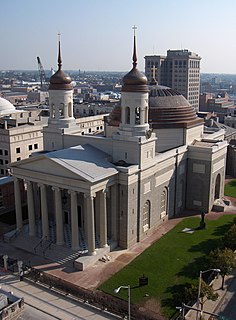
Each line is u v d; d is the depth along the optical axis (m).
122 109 59.03
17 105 172.62
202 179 74.00
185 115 72.06
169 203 70.75
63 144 66.56
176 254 57.41
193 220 71.00
